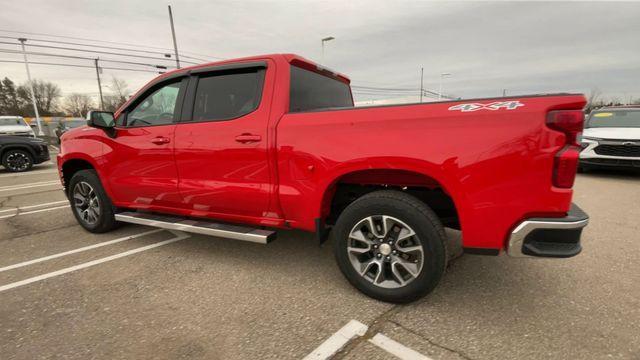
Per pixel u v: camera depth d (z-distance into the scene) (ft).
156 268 10.43
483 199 6.97
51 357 6.57
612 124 27.30
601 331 7.02
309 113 8.66
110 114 11.96
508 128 6.72
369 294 8.32
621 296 8.41
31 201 20.84
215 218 10.55
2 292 9.08
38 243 12.81
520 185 6.72
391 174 8.61
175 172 10.80
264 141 9.09
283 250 11.75
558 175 6.53
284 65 9.37
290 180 8.88
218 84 10.22
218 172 9.97
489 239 7.09
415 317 7.64
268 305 8.25
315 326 7.39
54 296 8.84
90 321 7.72
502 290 8.77
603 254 11.02
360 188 9.63
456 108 7.14
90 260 11.10
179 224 10.78
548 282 9.16
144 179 11.55
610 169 27.20
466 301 8.27
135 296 8.79
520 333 7.00
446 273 9.75
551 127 6.53
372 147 7.75
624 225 14.05
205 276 9.86
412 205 7.52
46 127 127.03
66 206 19.24
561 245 6.75
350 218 8.21
